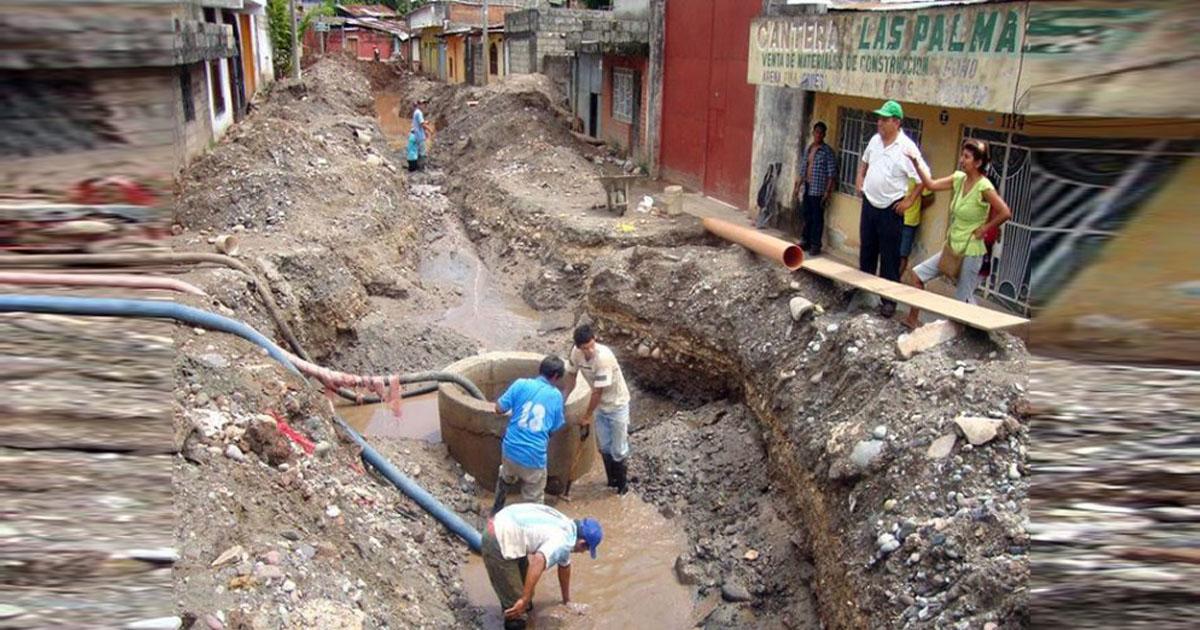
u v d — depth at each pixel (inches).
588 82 916.0
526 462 266.8
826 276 307.9
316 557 202.1
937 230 373.1
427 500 273.1
